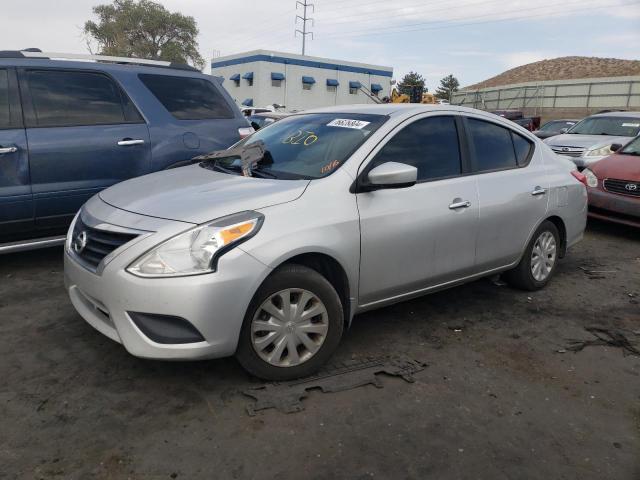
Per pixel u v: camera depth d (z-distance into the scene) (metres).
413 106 4.03
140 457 2.44
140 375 3.12
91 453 2.45
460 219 3.85
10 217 4.53
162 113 5.36
